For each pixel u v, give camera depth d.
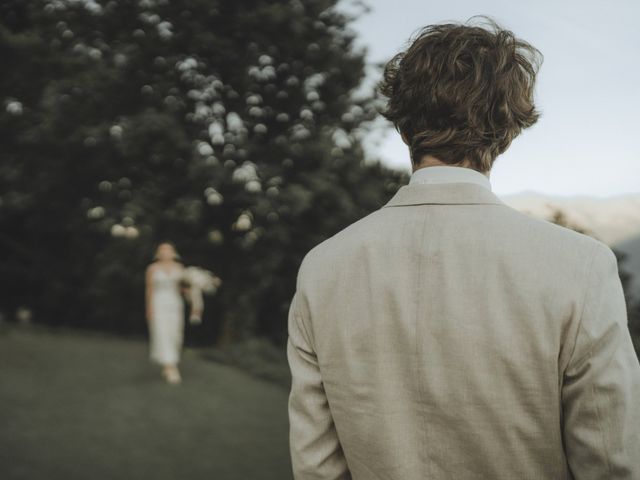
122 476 4.20
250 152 13.32
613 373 0.80
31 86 14.39
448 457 0.89
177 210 12.84
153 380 7.77
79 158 13.74
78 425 5.43
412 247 0.93
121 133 12.44
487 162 0.99
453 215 0.93
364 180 14.19
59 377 7.55
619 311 0.83
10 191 15.05
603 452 0.80
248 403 6.92
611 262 0.85
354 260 0.98
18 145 14.38
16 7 16.16
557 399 0.83
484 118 0.96
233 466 4.60
